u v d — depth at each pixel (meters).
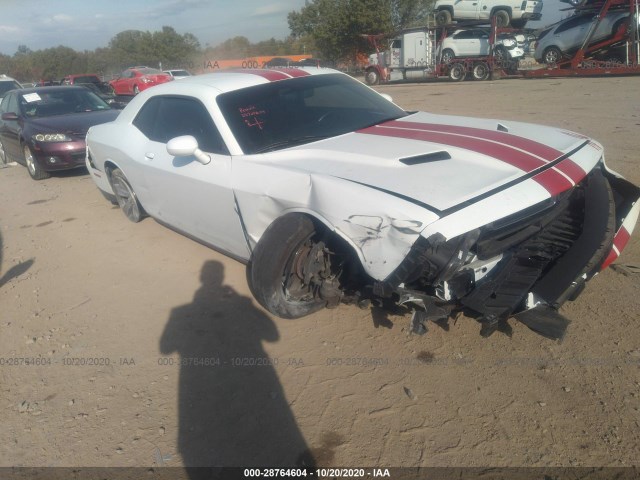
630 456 2.29
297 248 3.07
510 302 2.66
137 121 4.75
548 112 10.91
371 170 2.96
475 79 22.72
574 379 2.76
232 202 3.52
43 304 4.12
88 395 3.00
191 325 3.62
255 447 2.54
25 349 3.52
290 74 4.32
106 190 5.77
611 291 3.50
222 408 2.80
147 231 5.46
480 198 2.60
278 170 3.19
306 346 3.25
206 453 2.53
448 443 2.45
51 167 7.92
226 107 3.80
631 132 8.14
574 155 3.19
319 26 40.69
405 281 2.65
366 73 27.81
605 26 18.55
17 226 6.09
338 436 2.55
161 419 2.77
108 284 4.36
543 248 2.97
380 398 2.76
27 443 2.68
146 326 3.66
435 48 24.39
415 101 15.37
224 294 3.99
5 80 15.53
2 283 4.59
